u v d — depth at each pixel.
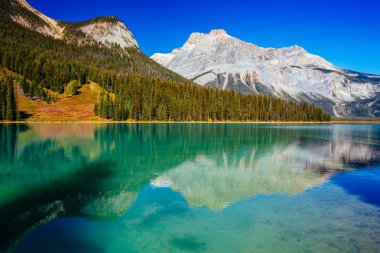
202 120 162.38
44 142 57.91
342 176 33.47
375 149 57.22
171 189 27.42
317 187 28.66
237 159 43.75
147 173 33.78
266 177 32.53
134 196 25.14
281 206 22.92
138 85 158.00
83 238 17.16
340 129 132.12
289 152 51.72
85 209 21.78
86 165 37.66
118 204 23.02
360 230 18.55
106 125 115.25
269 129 112.88
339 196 25.67
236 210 21.98
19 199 23.83
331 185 29.44
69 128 94.00
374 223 19.66
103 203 23.19
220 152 50.38
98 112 139.62
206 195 25.56
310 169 37.31
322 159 44.97
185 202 23.73
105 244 16.52
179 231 18.20
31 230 18.14
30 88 140.12
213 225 19.20
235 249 16.11
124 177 31.67
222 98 174.38
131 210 21.75
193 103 161.62
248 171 35.62
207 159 43.44
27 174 32.28
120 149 52.12
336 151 53.84
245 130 104.12
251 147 57.41
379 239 17.36
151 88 159.12
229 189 27.53
